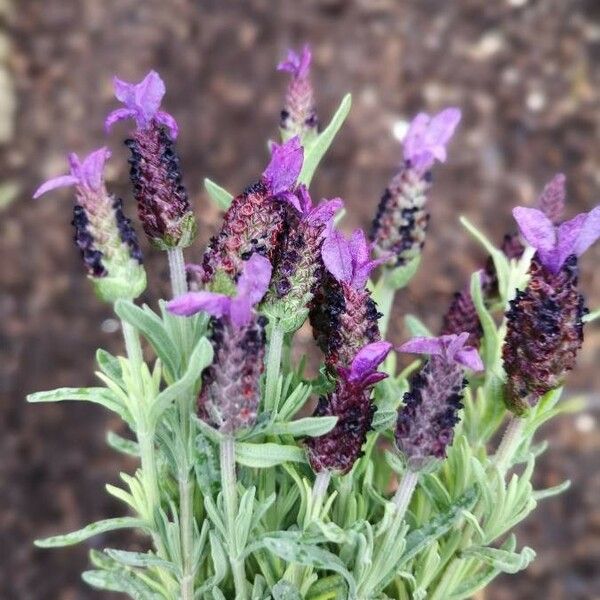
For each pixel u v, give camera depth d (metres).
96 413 0.60
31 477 0.57
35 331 0.63
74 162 0.26
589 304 0.63
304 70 0.32
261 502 0.29
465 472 0.29
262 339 0.25
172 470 0.29
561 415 0.59
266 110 0.73
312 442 0.26
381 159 0.69
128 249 0.26
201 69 0.76
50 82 0.77
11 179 0.72
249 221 0.25
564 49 0.76
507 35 0.77
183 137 0.72
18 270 0.67
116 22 0.80
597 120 0.72
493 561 0.28
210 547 0.30
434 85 0.74
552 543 0.54
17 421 0.60
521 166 0.70
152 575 0.32
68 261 0.67
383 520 0.27
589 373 0.60
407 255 0.32
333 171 0.69
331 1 0.79
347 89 0.74
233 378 0.25
